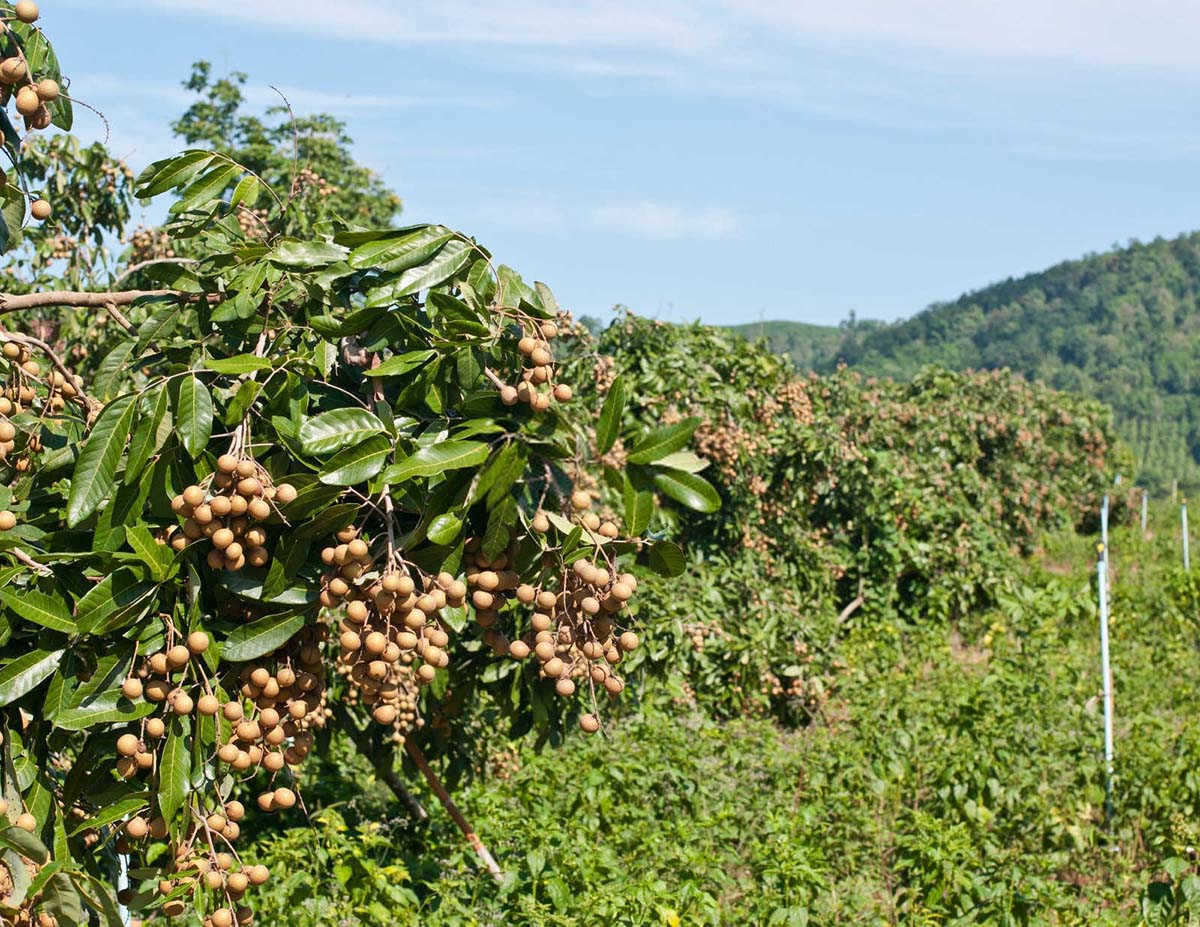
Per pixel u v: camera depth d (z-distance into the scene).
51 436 4.32
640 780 8.95
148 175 4.22
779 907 7.36
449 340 3.85
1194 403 117.81
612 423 3.78
